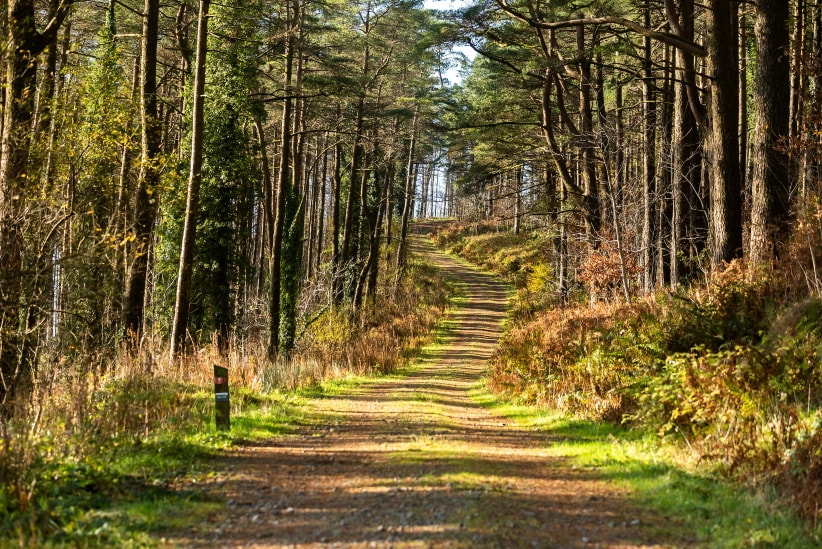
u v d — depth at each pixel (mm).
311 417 13328
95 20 28391
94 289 12812
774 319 10930
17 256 10578
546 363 15617
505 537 5562
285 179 27188
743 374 8859
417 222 95688
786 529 5660
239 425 11312
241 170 27766
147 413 9867
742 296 12328
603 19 16297
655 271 26734
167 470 8117
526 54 27250
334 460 8961
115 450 8406
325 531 5832
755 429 8094
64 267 12023
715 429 8414
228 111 27531
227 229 27984
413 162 53938
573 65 25703
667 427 8922
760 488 6637
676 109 21703
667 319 13297
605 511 6473
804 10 20016
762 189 13797
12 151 10719
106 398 9930
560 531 5828
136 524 5930
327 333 31000
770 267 12797
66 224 12664
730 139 14969
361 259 47438
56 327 12180
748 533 5660
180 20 27359
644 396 10117
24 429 7891
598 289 22156
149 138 17828
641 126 22953
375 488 7277
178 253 27812
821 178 12820
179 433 9930
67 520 5934
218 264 28000
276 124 43469
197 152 18656
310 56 30547
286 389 17312
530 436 11070
